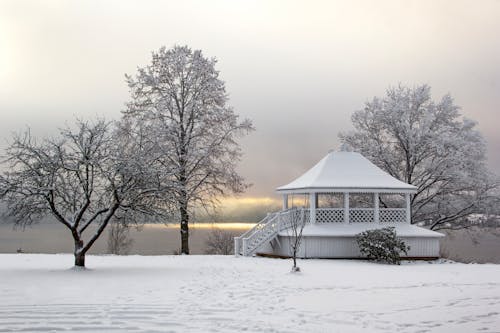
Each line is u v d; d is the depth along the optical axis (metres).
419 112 46.03
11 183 20.27
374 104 47.19
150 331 10.44
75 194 21.41
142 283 17.48
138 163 21.05
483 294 15.52
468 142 43.44
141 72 37.16
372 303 13.96
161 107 35.84
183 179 35.00
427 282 18.48
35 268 21.77
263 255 33.84
